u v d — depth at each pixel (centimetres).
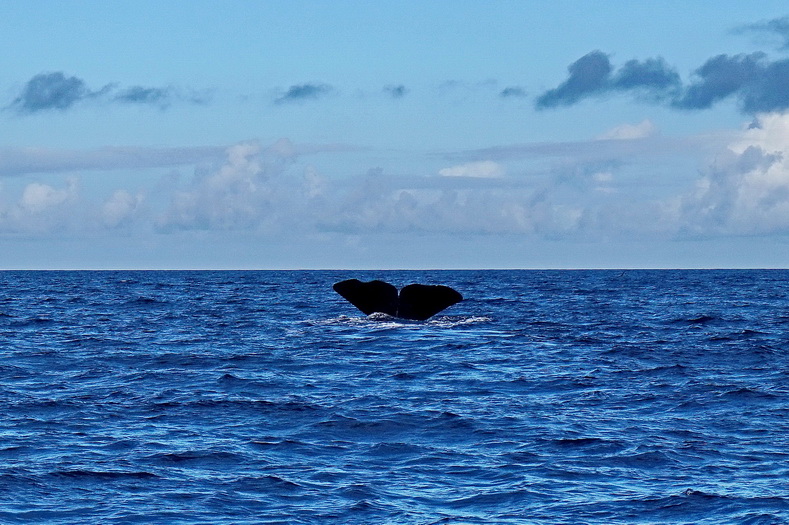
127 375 4409
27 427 3139
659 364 4853
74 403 3597
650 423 3238
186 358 5044
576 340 6056
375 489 2403
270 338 6184
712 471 2580
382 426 3183
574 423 3231
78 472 2525
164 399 3694
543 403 3647
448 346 5634
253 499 2314
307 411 3438
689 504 2261
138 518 2158
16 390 3941
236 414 3388
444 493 2378
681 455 2756
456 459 2733
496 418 3319
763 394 3822
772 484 2433
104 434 3028
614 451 2806
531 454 2786
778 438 2991
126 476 2500
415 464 2677
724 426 3184
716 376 4412
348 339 6056
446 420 3275
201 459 2698
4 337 6306
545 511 2220
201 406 3541
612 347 5619
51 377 4350
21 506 2227
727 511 2200
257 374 4438
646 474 2555
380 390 3969
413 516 2184
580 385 4103
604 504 2273
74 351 5403
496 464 2669
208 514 2194
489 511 2225
